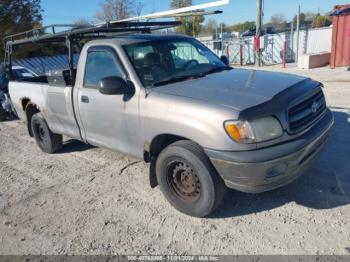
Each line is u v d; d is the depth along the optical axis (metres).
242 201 3.89
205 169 3.35
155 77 4.04
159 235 3.46
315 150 3.59
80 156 5.83
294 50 20.83
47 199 4.43
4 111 9.22
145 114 3.77
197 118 3.30
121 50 4.14
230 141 3.11
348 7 13.86
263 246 3.14
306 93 3.57
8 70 7.30
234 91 3.47
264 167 3.07
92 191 4.52
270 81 3.78
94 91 4.44
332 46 14.55
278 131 3.17
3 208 4.30
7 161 6.01
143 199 4.18
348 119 6.32
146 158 4.08
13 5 22.52
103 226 3.70
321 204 3.67
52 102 5.31
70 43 4.95
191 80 4.01
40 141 6.28
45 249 3.42
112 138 4.41
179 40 4.77
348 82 10.41
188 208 3.68
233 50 23.08
